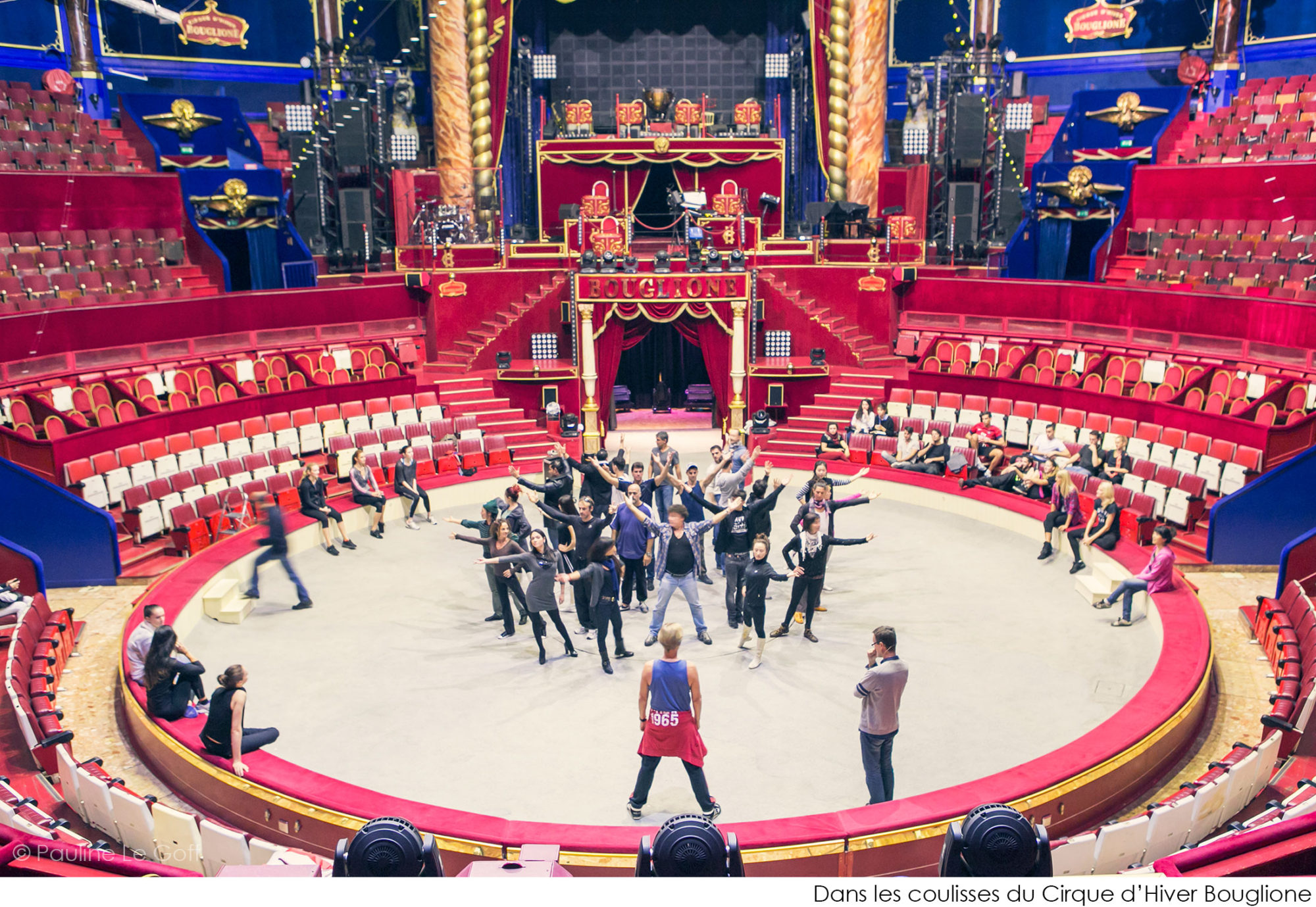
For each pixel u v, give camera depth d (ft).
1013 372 72.13
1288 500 50.88
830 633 43.83
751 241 85.61
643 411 96.58
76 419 57.21
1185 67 92.27
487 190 94.73
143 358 63.82
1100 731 32.07
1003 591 48.78
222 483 59.88
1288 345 59.72
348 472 66.03
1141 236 79.25
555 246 84.23
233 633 44.62
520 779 32.27
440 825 27.12
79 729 37.55
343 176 90.27
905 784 31.73
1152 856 26.55
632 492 45.73
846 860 26.20
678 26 106.83
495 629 44.80
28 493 50.88
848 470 68.49
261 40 101.60
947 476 65.72
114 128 88.94
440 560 54.75
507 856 26.05
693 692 28.27
